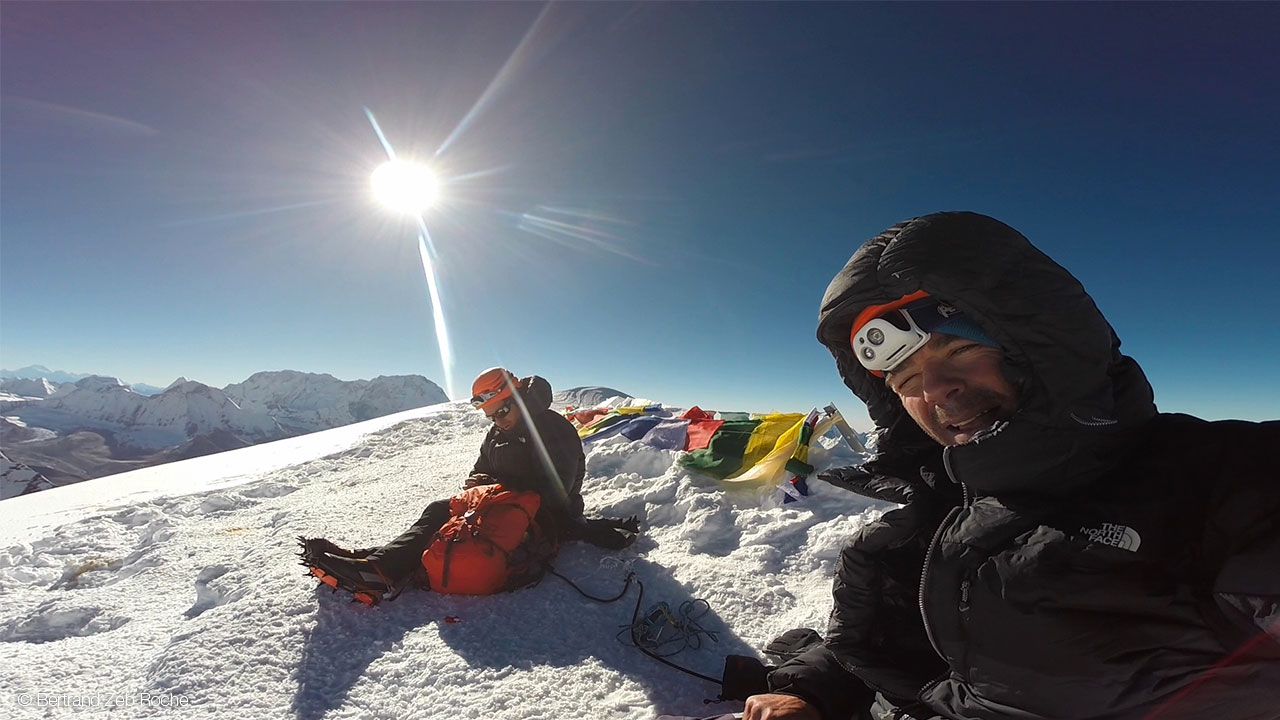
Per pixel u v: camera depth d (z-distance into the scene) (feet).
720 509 12.73
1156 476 3.24
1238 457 3.01
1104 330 3.45
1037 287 3.39
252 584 10.76
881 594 5.44
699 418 17.71
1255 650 3.04
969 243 3.48
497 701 7.19
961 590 3.86
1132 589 3.18
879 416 5.41
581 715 6.89
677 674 7.64
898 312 3.86
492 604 9.33
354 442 25.99
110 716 7.45
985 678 3.81
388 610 9.24
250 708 7.41
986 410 3.77
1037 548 3.46
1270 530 2.86
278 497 18.94
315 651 8.43
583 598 9.59
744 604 9.32
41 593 12.84
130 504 18.48
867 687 5.49
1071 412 3.42
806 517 11.93
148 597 11.64
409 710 7.20
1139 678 3.25
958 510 4.17
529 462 11.24
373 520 14.37
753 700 5.50
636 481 15.26
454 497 10.32
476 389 11.14
